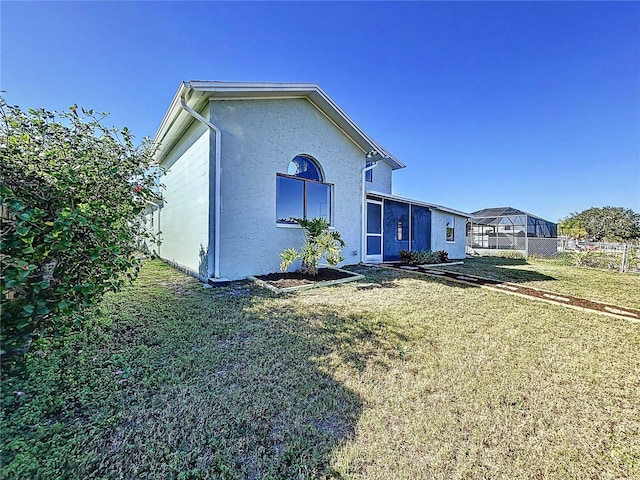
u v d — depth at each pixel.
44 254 2.28
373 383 2.85
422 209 14.64
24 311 2.16
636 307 5.75
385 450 2.01
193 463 1.82
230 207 7.04
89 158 3.46
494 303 5.73
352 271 8.80
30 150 2.92
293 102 8.22
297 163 8.57
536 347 3.78
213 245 6.76
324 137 9.05
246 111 7.31
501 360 3.40
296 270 8.21
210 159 6.72
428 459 1.95
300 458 1.91
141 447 1.91
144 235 4.43
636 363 3.39
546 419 2.39
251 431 2.13
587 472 1.88
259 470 1.81
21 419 2.05
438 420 2.33
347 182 9.84
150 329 3.88
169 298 5.40
